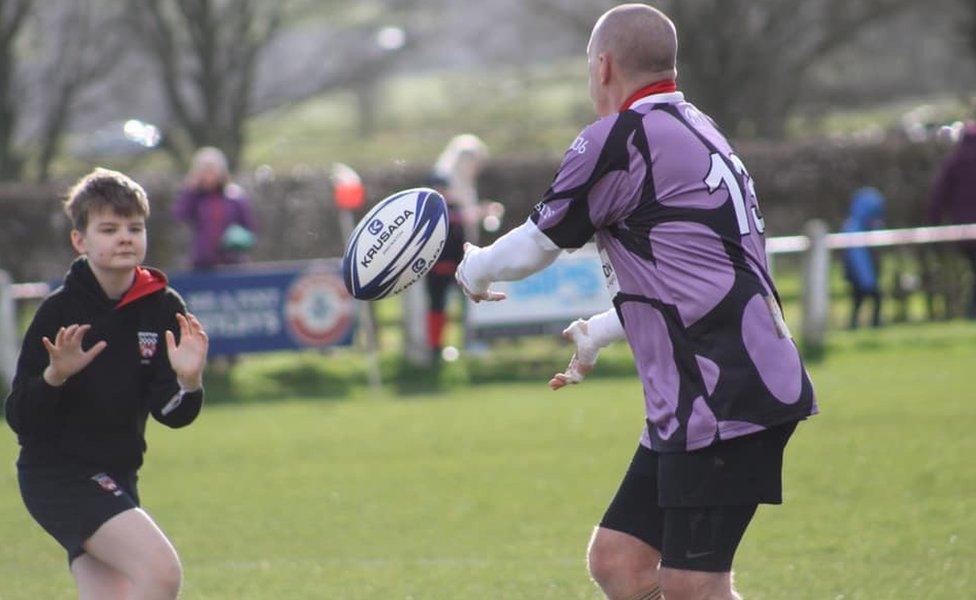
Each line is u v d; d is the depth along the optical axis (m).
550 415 41.75
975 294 57.06
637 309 15.34
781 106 104.25
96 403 17.34
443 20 114.88
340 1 106.62
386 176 74.00
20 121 96.62
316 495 31.70
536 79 118.25
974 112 99.44
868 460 32.84
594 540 16.78
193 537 27.95
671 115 15.43
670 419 15.02
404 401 46.00
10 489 34.31
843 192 78.25
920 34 114.00
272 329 48.72
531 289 50.91
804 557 24.47
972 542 25.05
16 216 68.25
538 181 75.75
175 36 99.75
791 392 14.88
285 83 109.25
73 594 23.91
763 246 15.62
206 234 49.94
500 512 29.34
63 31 95.94
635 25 15.70
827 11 102.44
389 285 16.91
